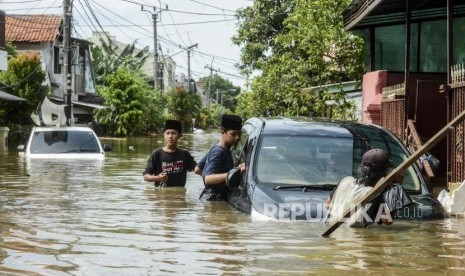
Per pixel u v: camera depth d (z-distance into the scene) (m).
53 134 18.06
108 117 48.16
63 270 5.09
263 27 38.56
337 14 21.50
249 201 7.56
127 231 6.72
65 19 32.09
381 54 17.31
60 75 45.97
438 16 15.84
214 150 9.16
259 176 7.82
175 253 5.64
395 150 8.15
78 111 47.75
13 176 12.98
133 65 61.03
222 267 5.14
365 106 16.22
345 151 8.10
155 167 10.84
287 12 37.97
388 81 15.08
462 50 15.48
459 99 10.12
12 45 42.53
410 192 7.66
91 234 6.55
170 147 10.84
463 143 9.81
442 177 12.77
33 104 34.00
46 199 9.47
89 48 49.88
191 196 9.68
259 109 27.73
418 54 16.66
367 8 13.74
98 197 9.68
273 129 8.52
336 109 21.25
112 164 15.93
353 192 6.73
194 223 7.17
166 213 7.98
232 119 9.09
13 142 31.70
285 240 6.14
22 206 8.72
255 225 6.86
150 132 53.41
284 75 25.17
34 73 34.19
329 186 7.55
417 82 13.51
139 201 9.18
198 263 5.27
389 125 13.70
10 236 6.46
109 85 48.75
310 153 8.08
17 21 46.16
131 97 48.62
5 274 4.97
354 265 5.19
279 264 5.23
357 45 21.23
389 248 5.81
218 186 9.14
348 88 22.23
